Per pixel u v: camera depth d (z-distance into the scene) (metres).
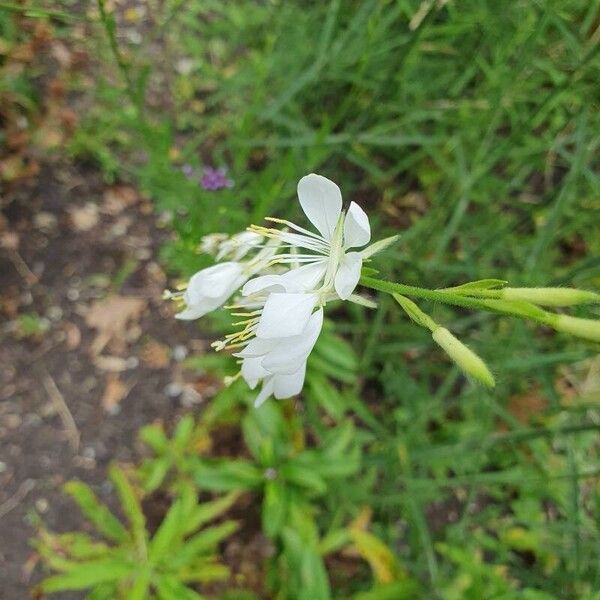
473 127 0.31
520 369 0.27
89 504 0.25
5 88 0.34
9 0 0.30
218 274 0.16
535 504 0.29
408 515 0.28
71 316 0.33
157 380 0.33
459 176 0.31
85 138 0.36
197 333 0.34
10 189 0.35
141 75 0.24
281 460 0.26
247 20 0.38
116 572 0.24
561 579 0.25
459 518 0.31
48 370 0.32
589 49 0.26
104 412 0.32
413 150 0.36
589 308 0.20
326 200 0.14
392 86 0.31
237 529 0.30
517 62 0.26
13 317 0.33
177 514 0.24
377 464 0.28
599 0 0.25
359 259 0.13
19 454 0.31
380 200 0.36
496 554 0.30
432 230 0.30
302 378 0.14
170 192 0.29
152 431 0.28
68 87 0.36
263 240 0.17
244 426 0.27
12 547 0.29
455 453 0.27
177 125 0.38
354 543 0.27
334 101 0.34
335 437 0.27
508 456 0.30
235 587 0.29
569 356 0.24
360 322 0.32
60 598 0.28
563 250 0.34
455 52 0.31
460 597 0.25
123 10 0.39
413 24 0.24
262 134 0.36
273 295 0.13
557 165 0.36
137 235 0.35
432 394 0.33
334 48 0.30
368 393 0.33
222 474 0.26
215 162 0.37
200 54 0.38
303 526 0.25
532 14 0.28
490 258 0.32
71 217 0.35
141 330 0.33
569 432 0.23
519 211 0.36
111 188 0.36
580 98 0.27
